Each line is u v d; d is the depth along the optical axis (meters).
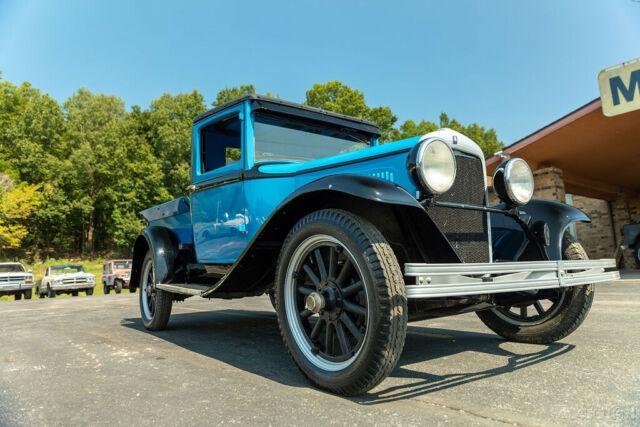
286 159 3.49
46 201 34.72
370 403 1.87
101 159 36.69
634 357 2.56
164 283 3.99
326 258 2.39
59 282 16.66
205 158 3.87
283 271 2.37
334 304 2.08
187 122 39.44
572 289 2.85
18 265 17.08
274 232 2.55
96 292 19.89
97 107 41.00
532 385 2.09
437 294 1.83
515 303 2.79
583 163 11.64
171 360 2.83
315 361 2.16
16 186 31.78
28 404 1.95
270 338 3.71
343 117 3.86
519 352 2.85
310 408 1.81
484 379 2.23
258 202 3.17
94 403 1.94
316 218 2.22
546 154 10.66
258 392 2.06
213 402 1.91
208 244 3.68
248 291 3.13
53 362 2.84
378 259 1.89
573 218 2.83
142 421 1.69
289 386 2.17
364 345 1.88
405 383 2.18
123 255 37.66
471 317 4.62
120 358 2.91
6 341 3.83
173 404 1.90
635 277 9.12
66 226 38.44
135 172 36.12
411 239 2.24
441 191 2.22
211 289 3.02
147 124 42.69
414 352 2.94
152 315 4.21
